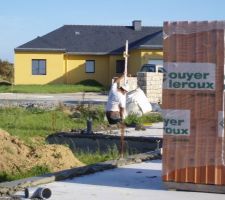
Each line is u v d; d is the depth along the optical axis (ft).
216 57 32.14
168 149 33.22
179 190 33.17
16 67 190.70
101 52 191.72
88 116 82.58
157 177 37.11
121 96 65.77
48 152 44.52
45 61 191.72
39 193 30.45
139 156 44.45
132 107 82.33
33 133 67.72
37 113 88.58
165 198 31.17
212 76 32.24
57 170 41.27
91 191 32.73
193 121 32.71
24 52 190.49
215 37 32.12
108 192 32.53
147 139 57.11
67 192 32.35
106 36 199.00
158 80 103.71
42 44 191.62
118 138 58.90
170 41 32.96
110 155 51.06
